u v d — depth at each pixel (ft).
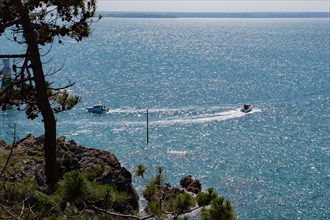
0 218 32.91
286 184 189.98
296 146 247.70
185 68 621.72
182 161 218.59
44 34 53.72
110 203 31.48
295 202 171.73
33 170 73.61
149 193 36.27
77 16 53.31
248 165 214.07
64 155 98.78
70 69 591.37
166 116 313.73
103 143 249.55
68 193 28.68
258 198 174.50
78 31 54.03
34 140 92.63
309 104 360.89
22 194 36.17
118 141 252.83
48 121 50.65
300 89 431.43
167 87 442.91
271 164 216.13
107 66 637.71
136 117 308.81
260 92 414.41
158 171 39.17
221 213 30.17
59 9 53.52
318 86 448.24
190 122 297.53
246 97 388.37
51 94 55.11
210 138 260.42
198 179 194.08
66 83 464.65
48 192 45.93
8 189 36.22
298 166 214.07
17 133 263.70
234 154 231.30
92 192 30.07
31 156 80.89
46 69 586.45
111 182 101.65
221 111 331.16
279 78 509.35
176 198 33.06
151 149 237.86
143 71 583.99
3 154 76.33
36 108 54.65
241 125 291.99
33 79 49.98
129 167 209.77
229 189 183.32
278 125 292.81
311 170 208.74
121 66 640.58
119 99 373.81
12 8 50.85
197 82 479.00
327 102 369.09
